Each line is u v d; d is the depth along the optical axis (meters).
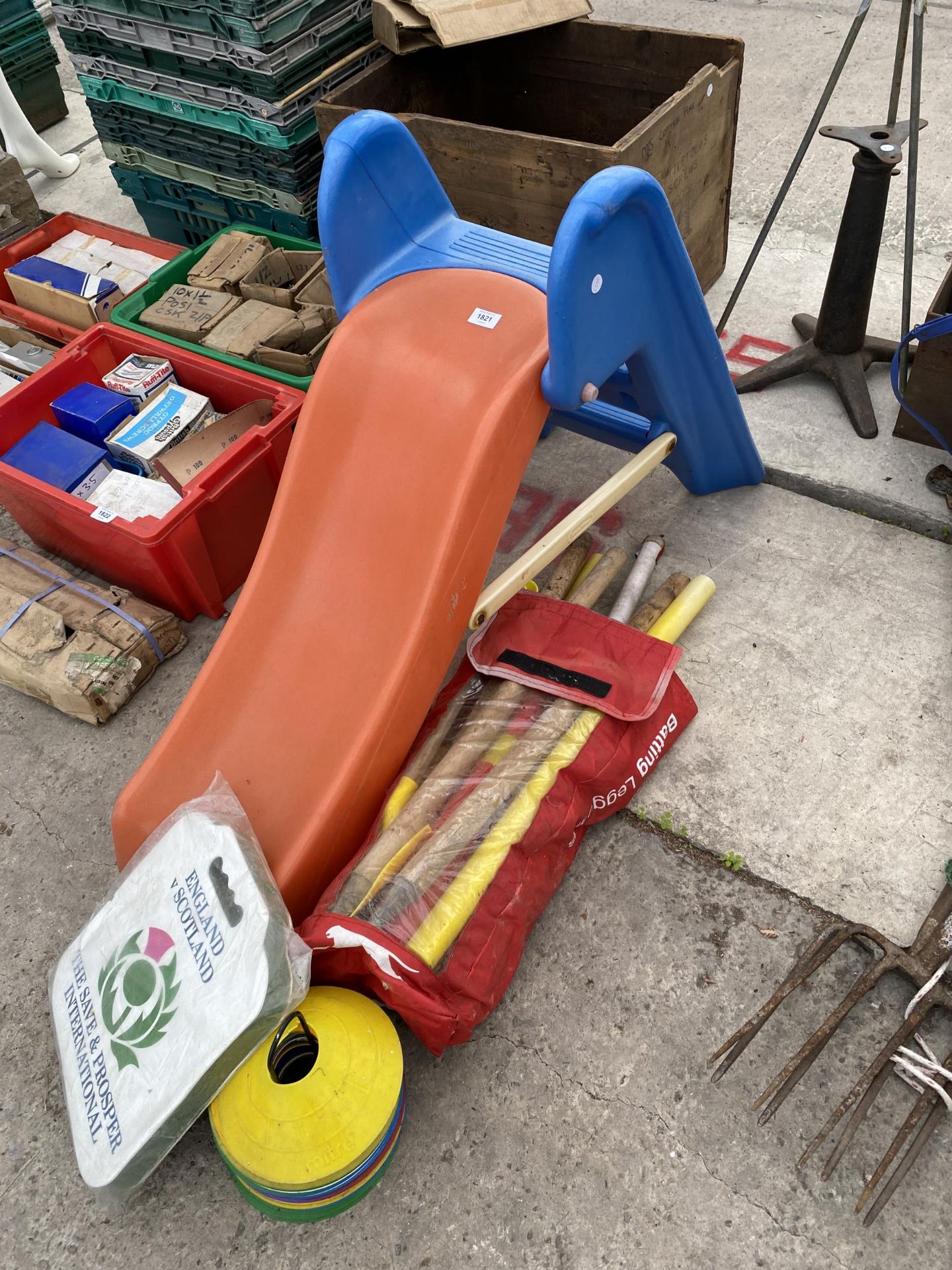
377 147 2.42
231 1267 1.94
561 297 2.08
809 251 4.11
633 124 3.80
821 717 2.64
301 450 2.45
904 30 2.65
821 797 2.48
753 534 3.13
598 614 2.57
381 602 2.29
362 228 2.48
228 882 1.97
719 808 2.49
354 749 2.19
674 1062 2.11
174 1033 1.88
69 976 2.15
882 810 2.43
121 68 3.80
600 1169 1.98
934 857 2.33
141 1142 1.81
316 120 3.66
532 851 2.23
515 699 2.45
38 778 2.85
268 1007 1.78
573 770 2.31
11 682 2.99
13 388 3.47
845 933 2.18
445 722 2.49
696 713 2.66
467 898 2.07
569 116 3.93
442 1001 2.00
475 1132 2.06
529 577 2.52
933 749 2.53
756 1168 1.95
